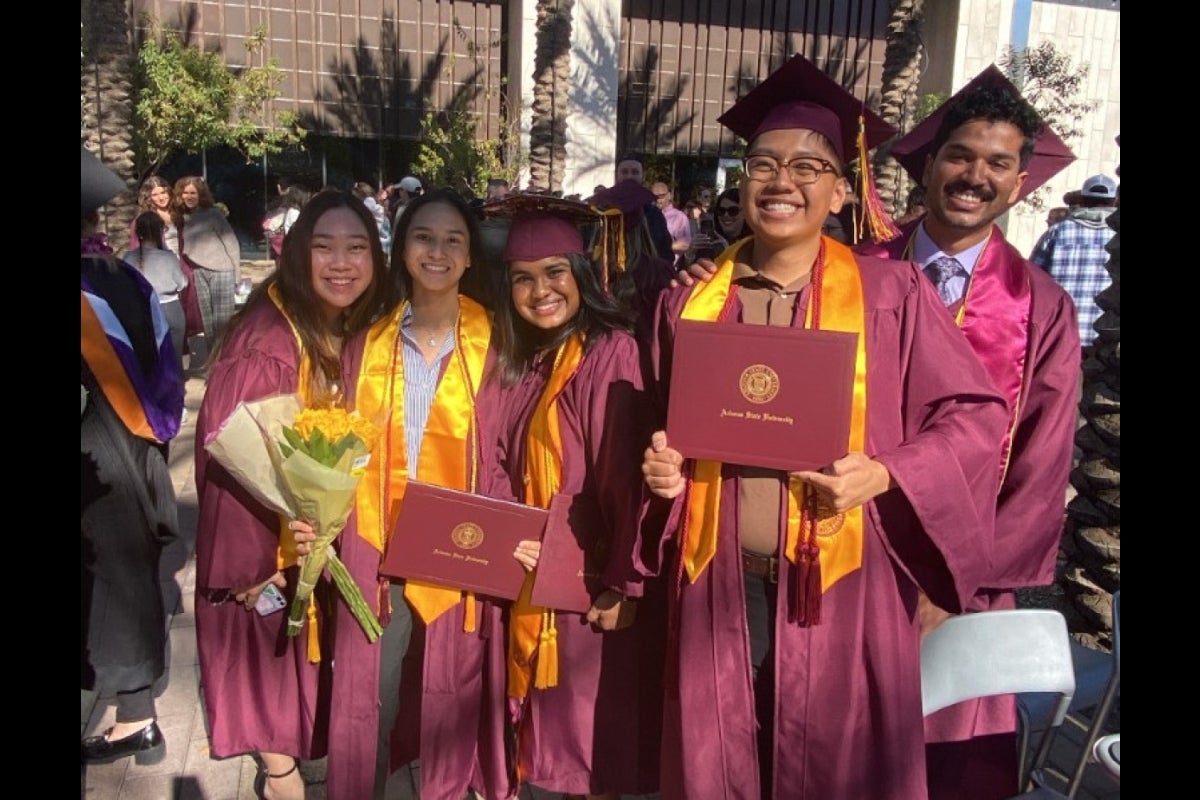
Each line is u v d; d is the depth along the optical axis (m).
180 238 7.88
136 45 12.45
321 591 2.66
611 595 2.45
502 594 2.50
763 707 2.13
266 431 2.30
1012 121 2.42
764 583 2.10
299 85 13.85
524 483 2.56
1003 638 2.29
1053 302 2.51
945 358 2.04
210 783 3.05
